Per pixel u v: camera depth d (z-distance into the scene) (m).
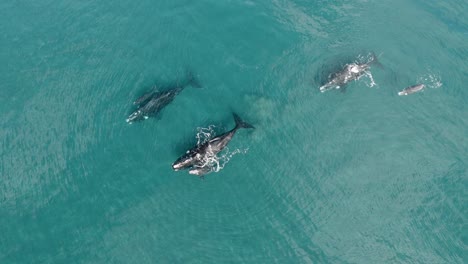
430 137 41.75
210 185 37.94
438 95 43.94
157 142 39.88
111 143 40.12
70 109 42.69
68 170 38.94
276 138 40.84
